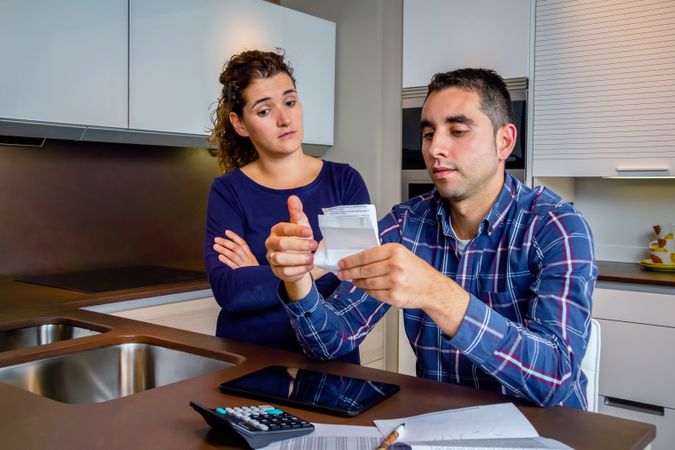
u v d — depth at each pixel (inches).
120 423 36.4
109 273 104.1
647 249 118.8
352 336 51.4
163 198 117.6
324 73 131.4
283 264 41.9
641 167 102.6
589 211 125.4
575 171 108.8
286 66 70.4
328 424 36.2
